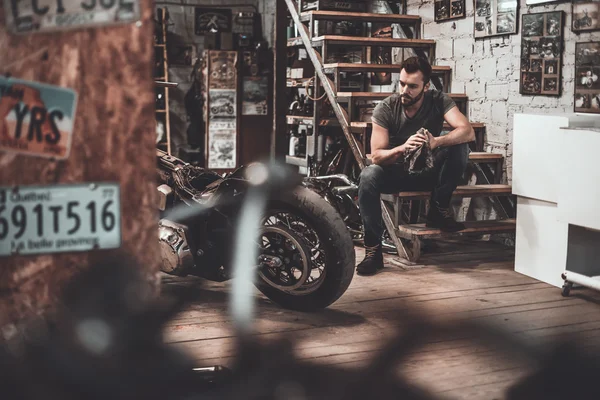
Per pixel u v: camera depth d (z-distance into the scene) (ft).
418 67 13.01
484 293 11.59
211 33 26.21
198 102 26.43
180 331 9.06
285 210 10.23
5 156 2.90
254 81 26.58
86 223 3.03
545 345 2.15
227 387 2.37
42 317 2.96
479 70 16.53
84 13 2.90
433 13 18.15
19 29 2.83
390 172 13.44
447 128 16.28
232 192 10.28
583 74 13.50
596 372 2.03
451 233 13.69
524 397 2.10
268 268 10.47
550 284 12.26
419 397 2.23
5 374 2.23
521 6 15.08
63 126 2.94
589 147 10.73
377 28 20.70
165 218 10.44
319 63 17.51
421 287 11.95
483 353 2.16
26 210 2.94
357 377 2.27
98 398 2.20
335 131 20.86
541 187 12.23
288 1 18.72
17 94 2.86
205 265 10.39
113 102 2.99
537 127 12.26
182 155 26.84
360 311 10.38
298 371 2.37
